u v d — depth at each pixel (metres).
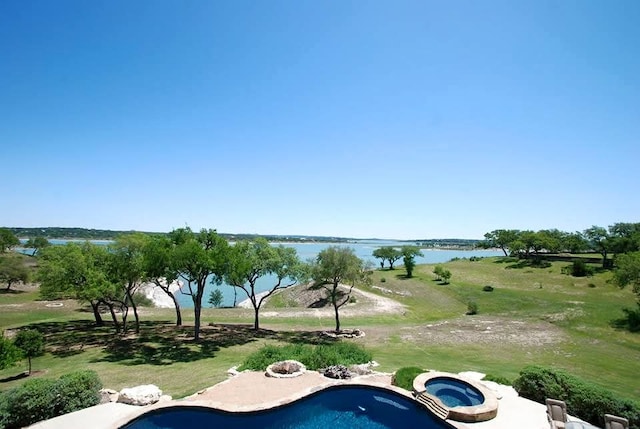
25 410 16.84
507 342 41.94
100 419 17.47
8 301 63.47
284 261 47.38
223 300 89.44
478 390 21.19
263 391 21.47
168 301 84.50
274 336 43.03
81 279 41.59
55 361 31.61
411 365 30.22
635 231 98.12
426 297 73.75
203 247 43.50
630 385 28.45
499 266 106.19
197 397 20.58
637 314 49.28
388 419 19.06
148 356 33.03
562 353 37.66
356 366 25.66
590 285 73.56
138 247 41.59
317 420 18.88
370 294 73.62
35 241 136.50
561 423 17.14
